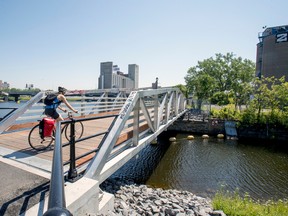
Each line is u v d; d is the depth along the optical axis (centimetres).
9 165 332
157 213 427
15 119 522
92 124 805
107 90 1074
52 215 75
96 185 283
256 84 2327
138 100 539
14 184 266
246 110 2045
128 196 545
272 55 4206
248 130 1878
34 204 223
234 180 888
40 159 364
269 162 1152
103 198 329
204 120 2075
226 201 483
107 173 380
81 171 333
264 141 1748
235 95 2795
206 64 3644
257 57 4931
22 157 373
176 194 625
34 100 577
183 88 3669
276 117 1827
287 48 3997
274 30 4325
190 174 950
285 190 796
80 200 242
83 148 446
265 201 706
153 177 906
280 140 1759
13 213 205
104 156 355
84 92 922
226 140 1752
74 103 809
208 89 3188
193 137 1802
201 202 559
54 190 102
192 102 3384
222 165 1089
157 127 745
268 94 1916
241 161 1165
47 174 301
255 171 1002
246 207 457
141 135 639
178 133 2069
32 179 282
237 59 3544
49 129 407
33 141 491
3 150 414
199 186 817
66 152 418
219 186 822
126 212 370
